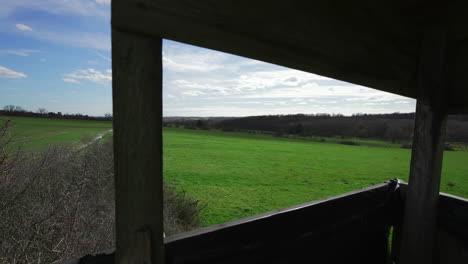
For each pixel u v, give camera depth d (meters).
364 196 1.37
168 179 12.03
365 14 0.80
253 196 9.87
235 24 0.60
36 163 3.42
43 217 2.32
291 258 1.08
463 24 0.92
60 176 3.75
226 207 7.88
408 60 1.07
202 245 0.84
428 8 0.86
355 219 1.33
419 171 1.11
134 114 0.58
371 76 0.96
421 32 1.00
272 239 1.01
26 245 1.95
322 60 0.78
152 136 0.61
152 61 0.58
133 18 0.51
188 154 23.30
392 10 0.84
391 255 1.56
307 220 1.13
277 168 18.58
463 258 1.15
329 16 0.74
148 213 0.63
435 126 1.03
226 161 20.39
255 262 0.96
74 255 2.19
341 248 1.27
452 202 1.22
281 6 0.65
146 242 0.63
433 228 1.12
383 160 26.34
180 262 0.78
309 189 12.16
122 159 0.58
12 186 2.59
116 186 0.59
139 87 0.57
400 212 1.55
